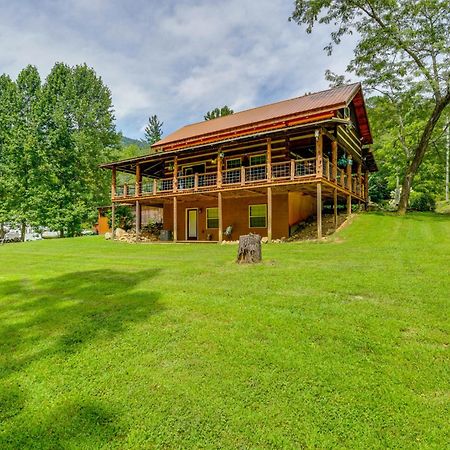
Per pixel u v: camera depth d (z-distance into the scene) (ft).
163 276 22.85
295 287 18.16
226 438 7.32
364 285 17.89
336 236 40.19
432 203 72.69
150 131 172.96
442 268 21.36
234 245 42.39
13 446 7.41
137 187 57.06
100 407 8.59
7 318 15.48
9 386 9.73
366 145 65.51
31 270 28.30
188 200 58.29
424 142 56.90
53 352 11.70
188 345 11.70
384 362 10.07
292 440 7.16
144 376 9.89
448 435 7.15
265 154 51.62
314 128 39.19
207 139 58.08
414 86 54.80
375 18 55.83
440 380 9.07
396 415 7.78
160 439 7.39
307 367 9.89
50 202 82.89
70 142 88.94
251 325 13.12
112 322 14.25
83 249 44.11
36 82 88.63
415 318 13.16
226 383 9.29
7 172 79.71
